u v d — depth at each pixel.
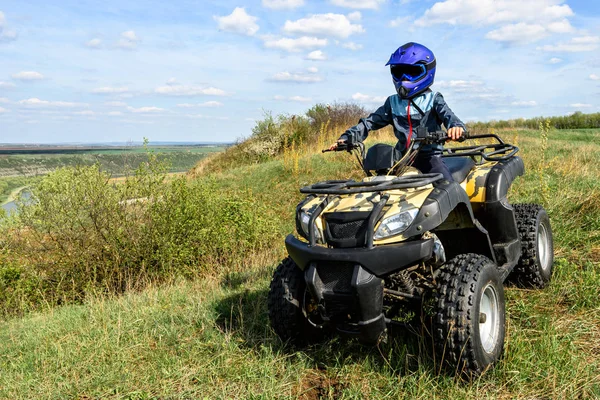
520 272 4.57
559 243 5.59
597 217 6.04
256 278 6.00
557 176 8.90
